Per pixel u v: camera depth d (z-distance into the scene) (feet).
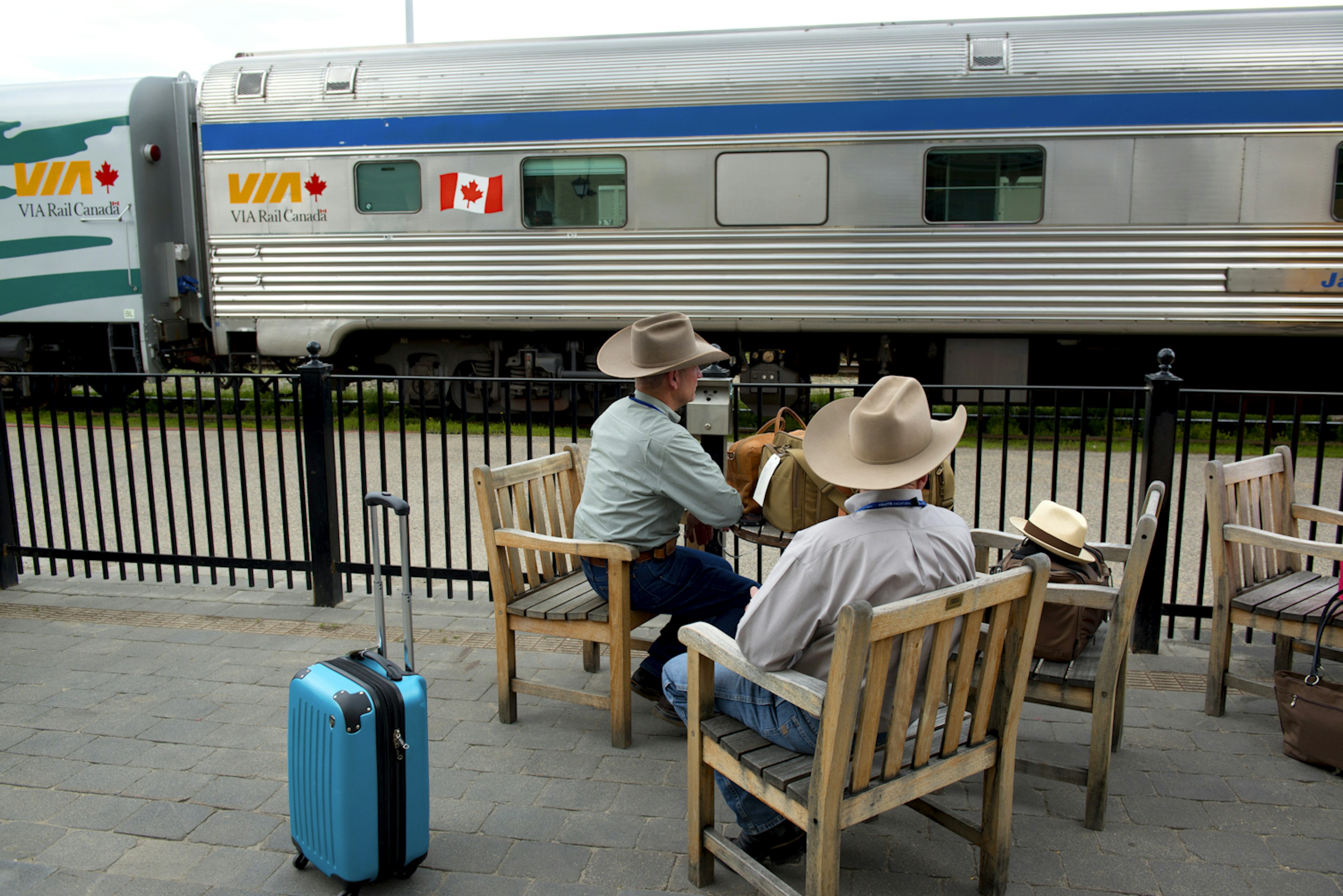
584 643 12.39
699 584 10.43
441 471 26.21
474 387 32.76
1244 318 26.35
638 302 28.86
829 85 27.09
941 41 26.96
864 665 6.26
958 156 26.91
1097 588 8.73
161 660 12.82
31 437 34.27
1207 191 26.00
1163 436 12.68
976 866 8.38
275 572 17.81
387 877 7.96
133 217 32.73
